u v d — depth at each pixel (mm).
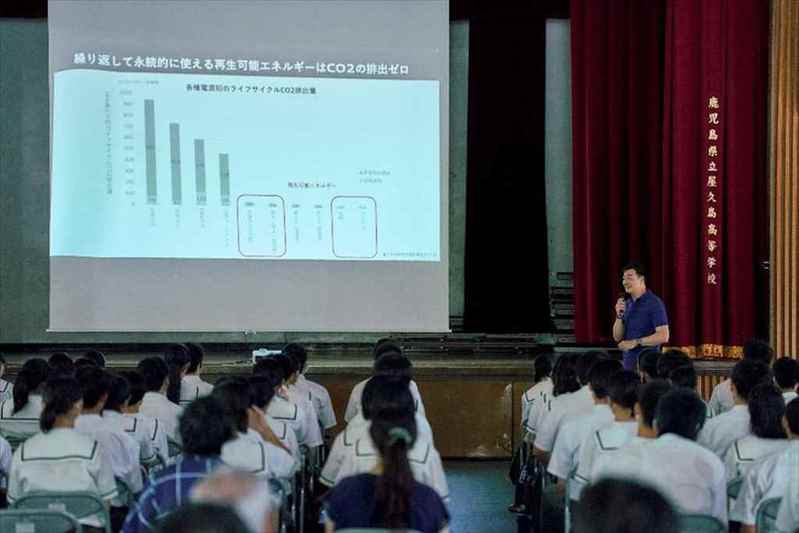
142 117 7871
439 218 8031
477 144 8945
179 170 7902
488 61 8906
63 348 9227
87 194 7855
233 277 7945
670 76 8352
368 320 8016
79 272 7855
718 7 8227
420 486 3076
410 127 8008
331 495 3102
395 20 8008
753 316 8289
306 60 7980
